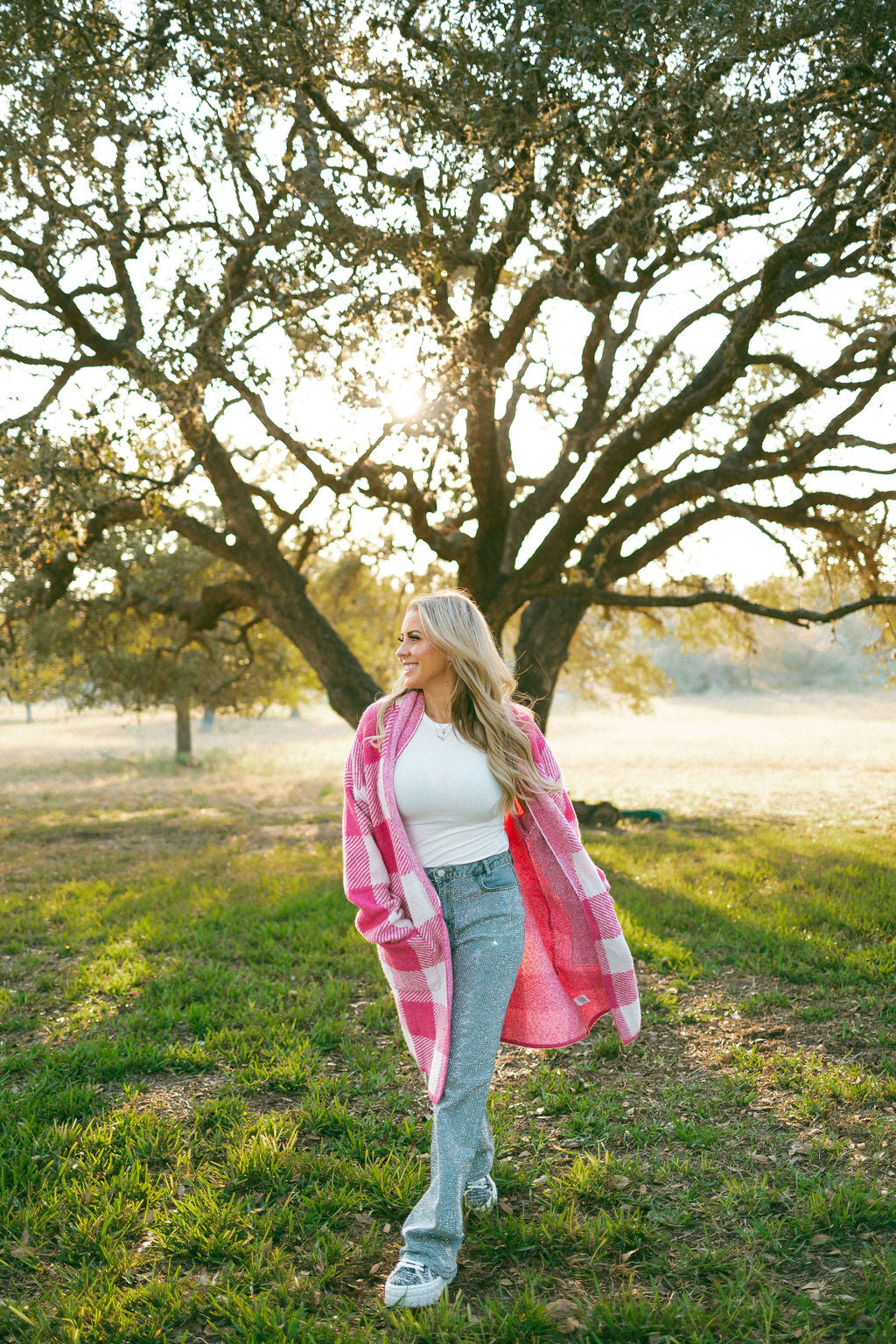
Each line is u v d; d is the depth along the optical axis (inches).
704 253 343.0
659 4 267.1
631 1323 94.4
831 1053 163.6
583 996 119.4
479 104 281.3
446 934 106.3
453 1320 94.7
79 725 2519.7
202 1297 99.2
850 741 1439.5
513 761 109.1
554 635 542.6
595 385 491.2
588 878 114.6
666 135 280.2
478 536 482.9
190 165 348.2
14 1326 95.6
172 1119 141.6
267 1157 126.0
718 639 717.3
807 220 347.9
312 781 989.8
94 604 640.4
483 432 421.1
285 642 904.3
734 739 1524.4
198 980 208.8
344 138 338.6
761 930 244.2
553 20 274.2
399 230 321.7
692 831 500.1
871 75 280.2
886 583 501.4
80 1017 187.0
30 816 685.3
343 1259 106.9
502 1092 151.8
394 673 802.2
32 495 349.1
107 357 396.2
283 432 413.4
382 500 445.7
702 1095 148.3
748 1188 118.7
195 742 1802.4
